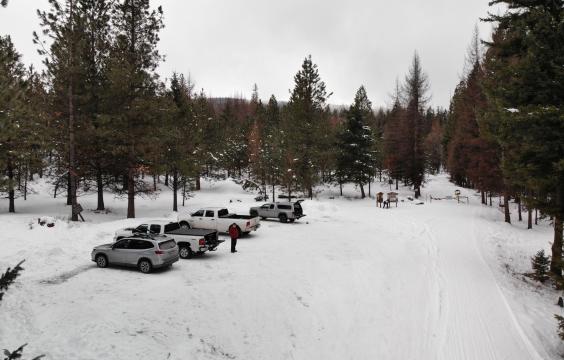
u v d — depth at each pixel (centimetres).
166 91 3192
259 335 1120
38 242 1895
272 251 1938
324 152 4591
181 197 4856
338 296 1431
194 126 3959
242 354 1023
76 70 2550
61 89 2612
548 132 1197
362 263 1812
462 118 4619
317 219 3125
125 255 1531
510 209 4262
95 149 2900
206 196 5047
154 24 2962
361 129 4800
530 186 1422
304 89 4641
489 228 2902
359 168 4784
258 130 6775
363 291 1497
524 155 1387
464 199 4925
